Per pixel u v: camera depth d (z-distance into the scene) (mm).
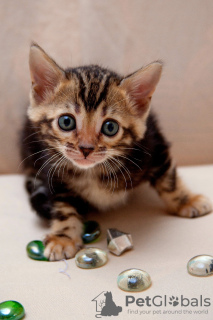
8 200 408
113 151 318
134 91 330
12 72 485
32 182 397
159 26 455
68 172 337
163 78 461
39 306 262
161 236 329
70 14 484
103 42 475
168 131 477
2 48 480
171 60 458
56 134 315
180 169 460
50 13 482
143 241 324
